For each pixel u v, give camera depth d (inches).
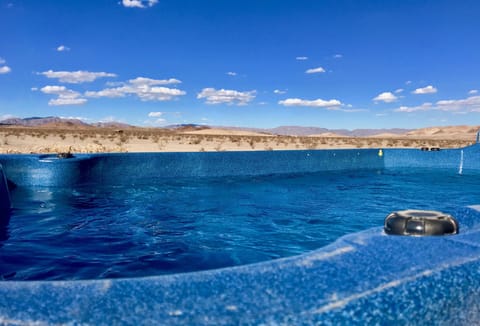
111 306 42.8
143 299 44.4
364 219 240.5
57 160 323.3
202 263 151.6
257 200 304.0
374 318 44.9
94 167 351.6
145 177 388.2
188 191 339.0
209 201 295.0
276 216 245.9
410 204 295.9
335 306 43.6
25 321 39.7
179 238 188.2
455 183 420.2
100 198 294.2
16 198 280.7
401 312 46.7
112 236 188.4
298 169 492.7
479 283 54.6
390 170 549.0
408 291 48.4
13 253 156.8
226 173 436.5
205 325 39.9
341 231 208.5
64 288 47.3
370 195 337.4
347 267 53.6
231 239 188.5
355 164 548.4
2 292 45.8
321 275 51.0
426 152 571.8
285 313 41.9
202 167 420.8
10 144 866.8
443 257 57.4
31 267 140.7
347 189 372.5
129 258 154.8
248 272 52.3
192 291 46.5
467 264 55.4
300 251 169.8
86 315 40.9
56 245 170.4
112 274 136.3
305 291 46.5
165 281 49.5
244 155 447.8
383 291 47.1
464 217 84.4
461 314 52.6
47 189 315.6
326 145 1374.3
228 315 41.4
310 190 362.6
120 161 371.9
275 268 53.6
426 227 69.1
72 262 147.5
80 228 203.0
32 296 44.8
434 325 49.9
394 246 62.7
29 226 204.7
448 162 558.9
